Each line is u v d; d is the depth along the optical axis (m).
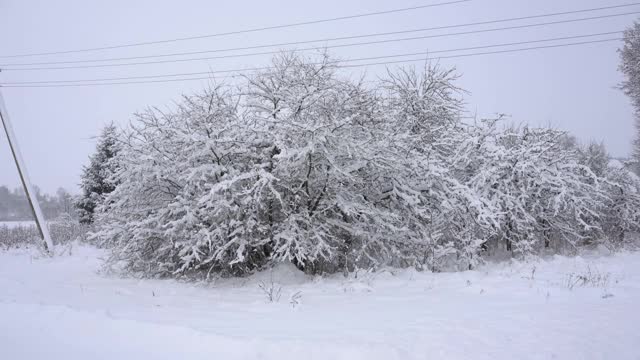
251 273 11.15
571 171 16.00
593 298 7.43
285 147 10.02
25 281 10.97
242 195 10.25
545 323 6.00
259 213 10.75
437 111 18.19
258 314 6.86
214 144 10.66
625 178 18.47
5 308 7.14
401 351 4.84
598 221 17.72
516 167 14.55
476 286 8.70
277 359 4.84
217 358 4.99
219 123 11.26
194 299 8.42
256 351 4.98
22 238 22.83
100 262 14.61
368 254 11.24
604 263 11.57
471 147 15.05
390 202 12.40
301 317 6.63
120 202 11.49
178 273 11.07
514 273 10.23
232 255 10.80
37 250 18.27
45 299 8.16
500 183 14.73
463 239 12.39
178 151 11.34
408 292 8.57
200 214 10.23
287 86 11.37
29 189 17.33
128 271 11.80
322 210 11.01
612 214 18.14
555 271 10.27
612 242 16.84
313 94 10.96
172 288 9.69
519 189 14.80
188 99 11.51
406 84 18.81
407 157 12.73
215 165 10.56
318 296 8.47
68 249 17.89
